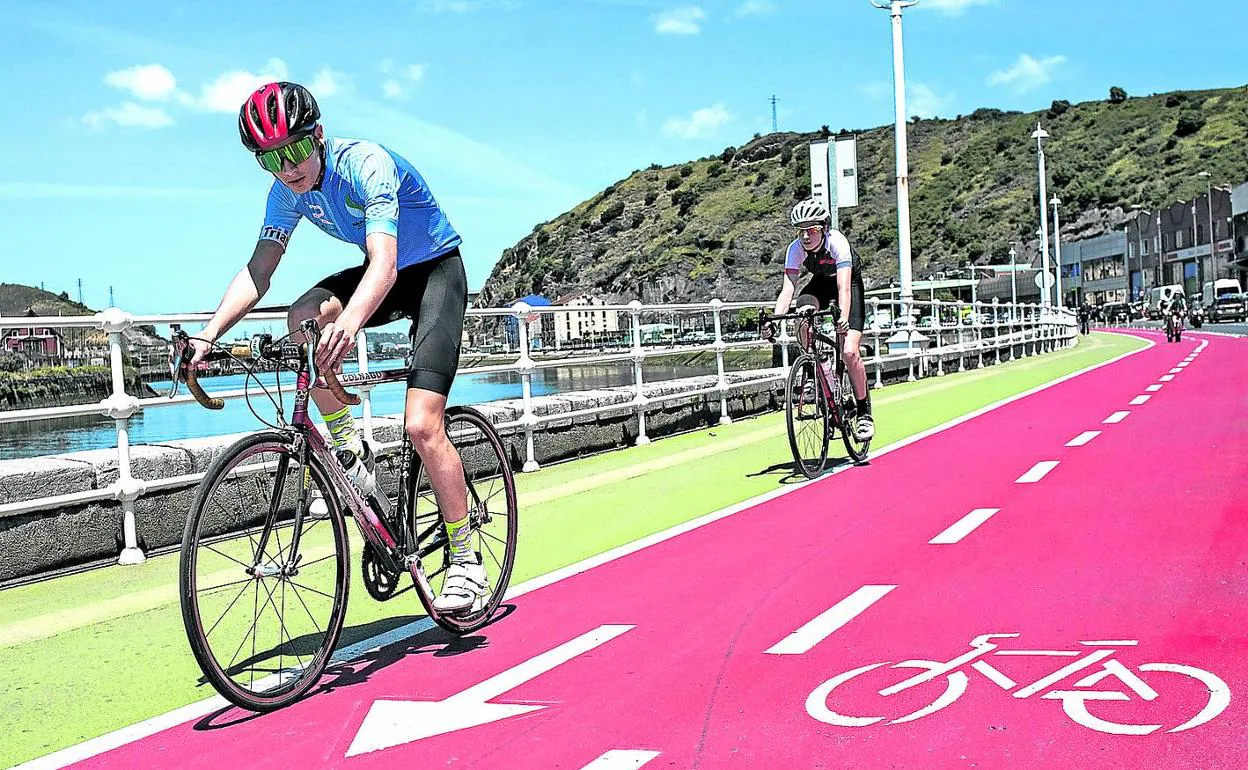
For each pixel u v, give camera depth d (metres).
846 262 9.16
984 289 144.00
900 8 26.88
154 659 4.89
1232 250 98.19
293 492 4.29
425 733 3.72
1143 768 3.08
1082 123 192.75
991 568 5.59
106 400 6.71
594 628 4.96
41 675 4.70
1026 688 3.78
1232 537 5.94
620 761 3.35
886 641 4.44
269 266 4.70
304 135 4.21
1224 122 168.50
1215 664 3.91
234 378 9.51
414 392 4.62
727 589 5.52
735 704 3.80
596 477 9.95
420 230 4.61
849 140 20.53
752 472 9.80
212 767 3.53
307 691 4.26
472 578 4.84
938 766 3.17
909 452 10.42
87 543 6.71
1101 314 107.44
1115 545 5.92
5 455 9.69
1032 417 13.02
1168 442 9.90
